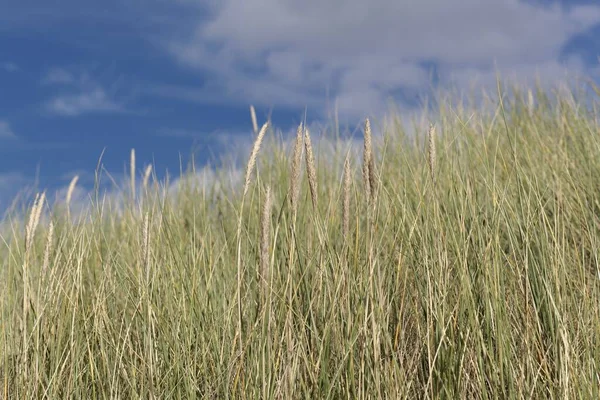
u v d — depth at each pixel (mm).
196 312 3242
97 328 3178
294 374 2688
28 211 4379
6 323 3225
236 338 2922
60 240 3385
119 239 4875
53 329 3137
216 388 2887
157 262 3402
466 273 3080
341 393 2803
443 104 5887
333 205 3723
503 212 3484
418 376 3045
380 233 3609
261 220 2590
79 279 3250
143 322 3164
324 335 2781
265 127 2689
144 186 4219
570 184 4715
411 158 5219
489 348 2879
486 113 6176
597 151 5086
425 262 3105
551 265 3238
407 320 3191
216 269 3598
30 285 3246
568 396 2729
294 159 2744
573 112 6266
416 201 4016
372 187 2906
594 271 3771
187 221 5023
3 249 4266
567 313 3090
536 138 5727
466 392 2906
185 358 3010
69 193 3607
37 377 2873
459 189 3568
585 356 2912
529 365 2846
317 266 3074
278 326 2803
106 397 3051
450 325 3002
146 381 3023
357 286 2977
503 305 3010
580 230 4055
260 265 2596
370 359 2803
